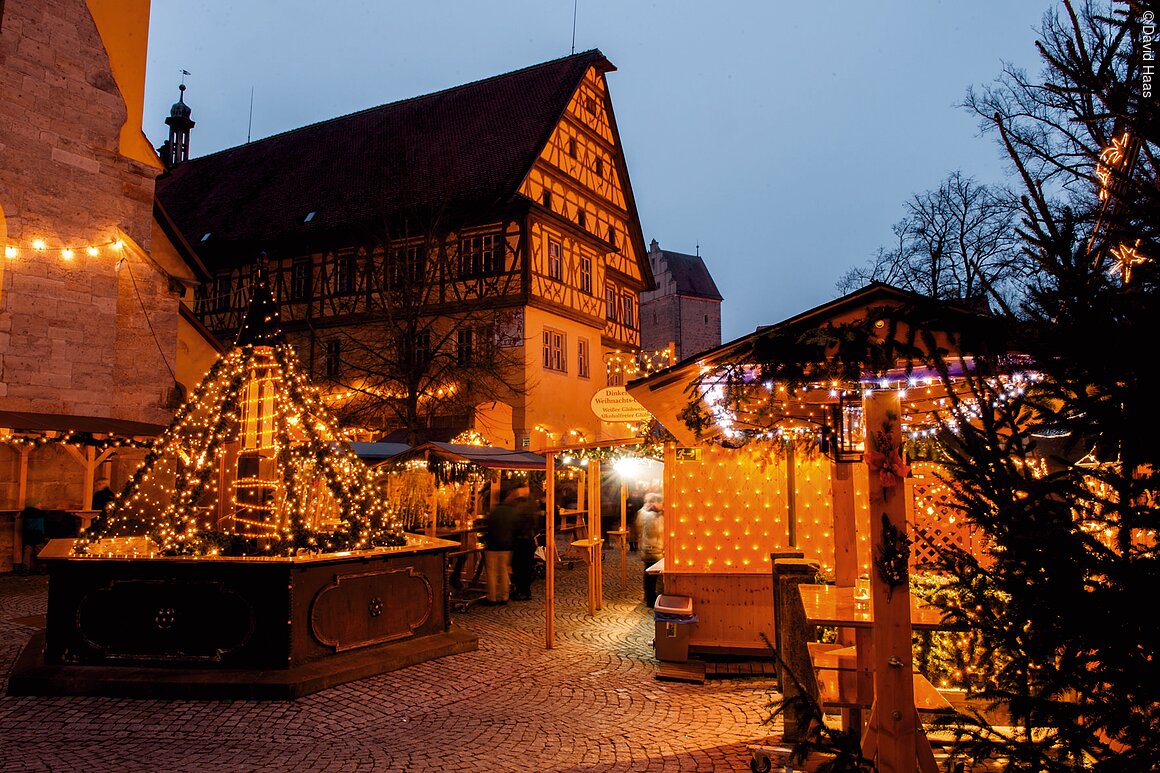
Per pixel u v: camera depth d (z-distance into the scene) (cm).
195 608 721
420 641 853
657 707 665
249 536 820
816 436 732
